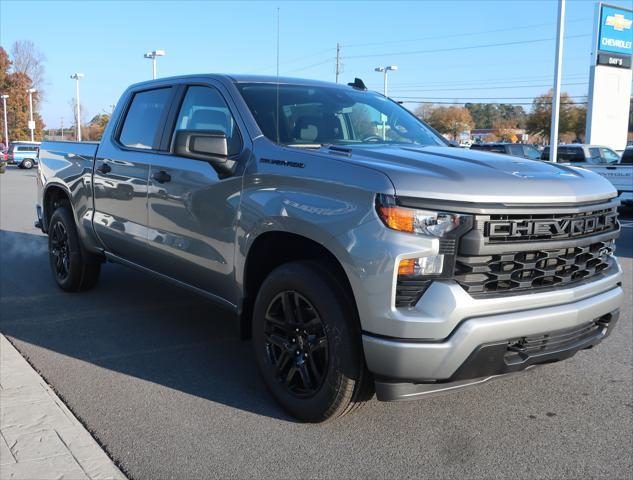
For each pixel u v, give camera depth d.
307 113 4.23
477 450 3.28
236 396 3.92
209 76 4.52
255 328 3.74
